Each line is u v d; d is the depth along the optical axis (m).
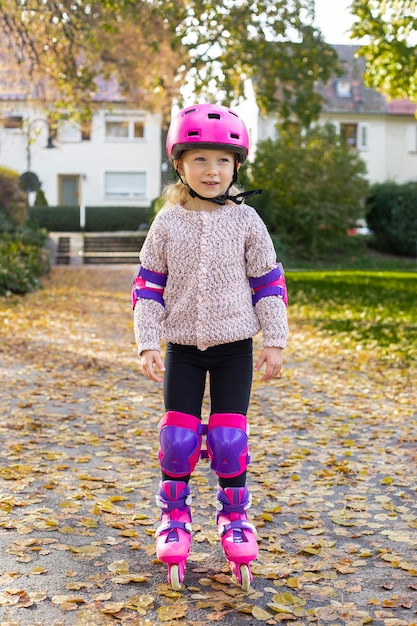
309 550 3.24
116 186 37.75
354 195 28.31
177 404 2.88
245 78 22.05
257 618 2.64
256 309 2.94
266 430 5.43
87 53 18.22
